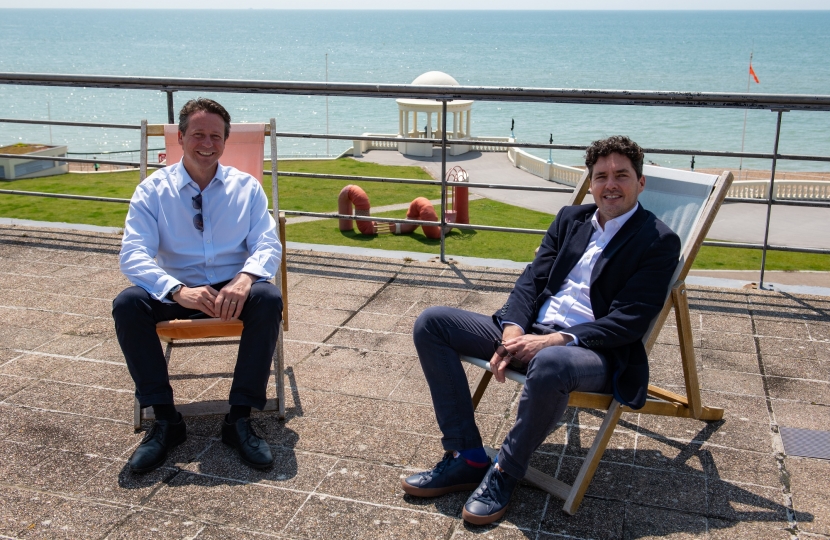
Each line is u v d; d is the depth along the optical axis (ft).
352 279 16.22
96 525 8.15
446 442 8.91
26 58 474.08
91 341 12.96
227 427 9.68
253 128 12.41
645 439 9.96
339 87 16.11
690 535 8.02
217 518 8.29
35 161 58.03
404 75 363.56
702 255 40.40
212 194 10.62
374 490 8.84
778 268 36.91
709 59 460.14
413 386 11.41
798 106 14.19
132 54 520.83
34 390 11.21
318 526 8.16
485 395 11.18
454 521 8.29
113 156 125.90
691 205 9.73
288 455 9.57
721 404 10.83
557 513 8.43
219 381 11.65
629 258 8.86
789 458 9.47
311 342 13.00
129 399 10.99
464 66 412.98
